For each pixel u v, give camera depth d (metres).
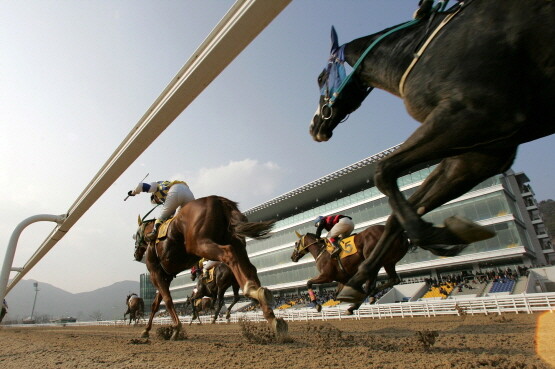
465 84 1.77
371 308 14.87
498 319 8.65
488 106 1.72
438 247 2.19
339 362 2.90
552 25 1.59
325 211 39.69
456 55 1.85
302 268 40.81
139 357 3.67
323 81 3.10
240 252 4.56
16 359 3.94
